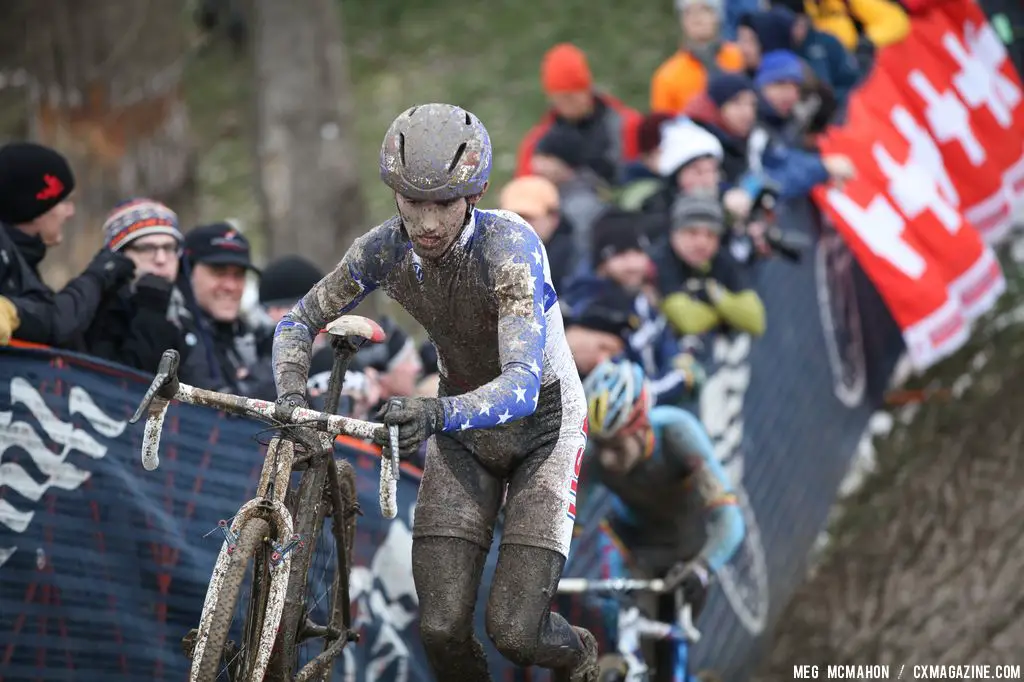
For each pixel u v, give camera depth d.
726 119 20.33
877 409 23.36
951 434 22.92
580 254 20.94
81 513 10.94
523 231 9.72
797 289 20.06
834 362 21.33
